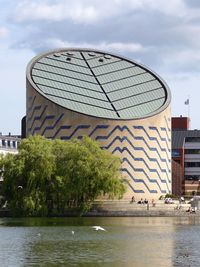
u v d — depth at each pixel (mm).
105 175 191875
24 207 185625
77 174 189375
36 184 187250
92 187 190875
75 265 98500
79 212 192875
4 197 190875
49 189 189250
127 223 171125
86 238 131250
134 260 103125
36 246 118875
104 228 154000
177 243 124125
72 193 189750
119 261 102125
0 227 155625
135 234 139500
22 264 99375
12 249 115062
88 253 110000
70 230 147500
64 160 191875
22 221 175375
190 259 104438
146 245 120562
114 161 197375
